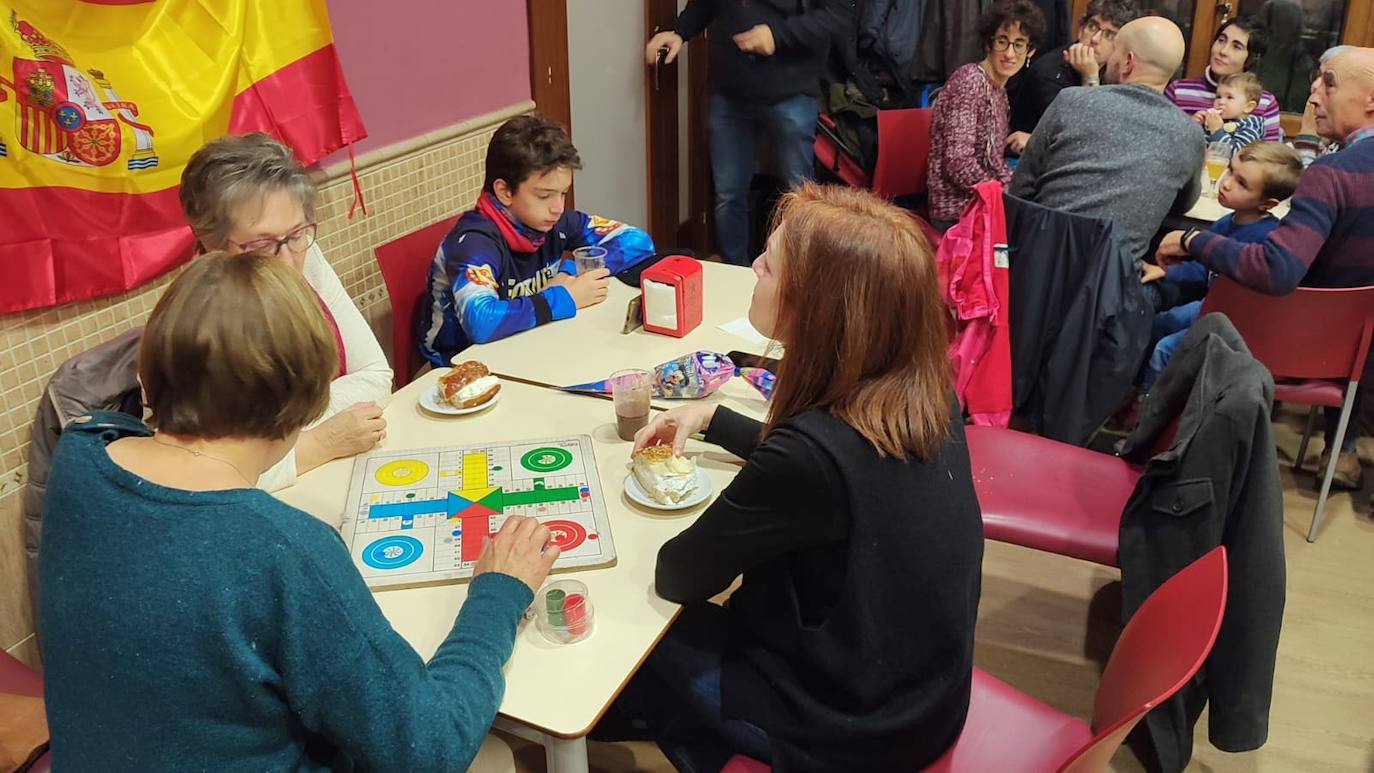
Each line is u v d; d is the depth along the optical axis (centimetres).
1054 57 384
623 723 191
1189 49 432
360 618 90
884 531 114
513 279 231
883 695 123
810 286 113
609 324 215
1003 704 146
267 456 96
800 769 129
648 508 149
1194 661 106
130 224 195
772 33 369
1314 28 411
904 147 375
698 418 159
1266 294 245
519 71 317
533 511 148
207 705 86
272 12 219
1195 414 170
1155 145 269
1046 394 267
